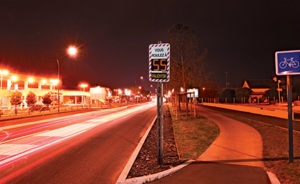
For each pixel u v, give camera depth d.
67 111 31.80
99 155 7.01
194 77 19.36
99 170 5.53
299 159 5.20
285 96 42.06
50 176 5.11
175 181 4.40
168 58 5.55
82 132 11.91
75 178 4.98
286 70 5.09
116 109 38.81
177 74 20.25
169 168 5.19
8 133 11.81
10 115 24.55
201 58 18.91
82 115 25.20
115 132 11.88
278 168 4.77
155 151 7.37
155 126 14.73
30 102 37.47
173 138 9.96
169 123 16.41
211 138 8.56
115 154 7.13
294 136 8.00
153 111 31.72
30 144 8.76
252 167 4.96
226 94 51.44
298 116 15.02
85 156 6.88
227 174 4.60
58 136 10.64
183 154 6.31
